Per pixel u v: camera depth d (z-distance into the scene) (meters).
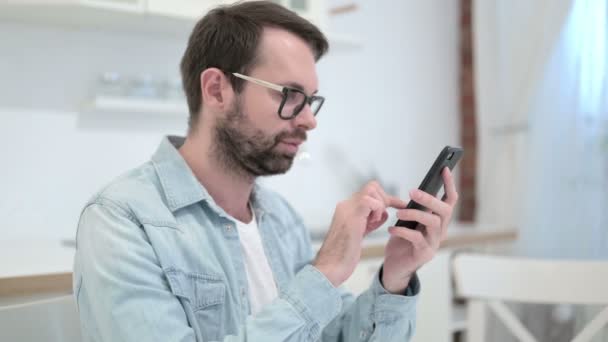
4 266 1.47
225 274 1.01
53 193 2.05
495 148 2.76
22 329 1.00
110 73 2.08
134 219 0.93
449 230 2.44
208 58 1.01
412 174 2.94
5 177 1.97
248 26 0.99
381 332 1.06
